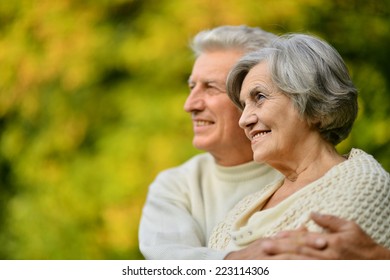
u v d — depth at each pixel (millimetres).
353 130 8250
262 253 3971
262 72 4289
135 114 9625
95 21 9828
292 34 4480
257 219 4238
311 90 4117
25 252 10367
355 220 3914
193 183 5766
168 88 9641
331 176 4078
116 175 9617
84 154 10094
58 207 10172
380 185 4008
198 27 8961
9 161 11070
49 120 10273
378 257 3779
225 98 5516
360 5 8680
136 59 9547
